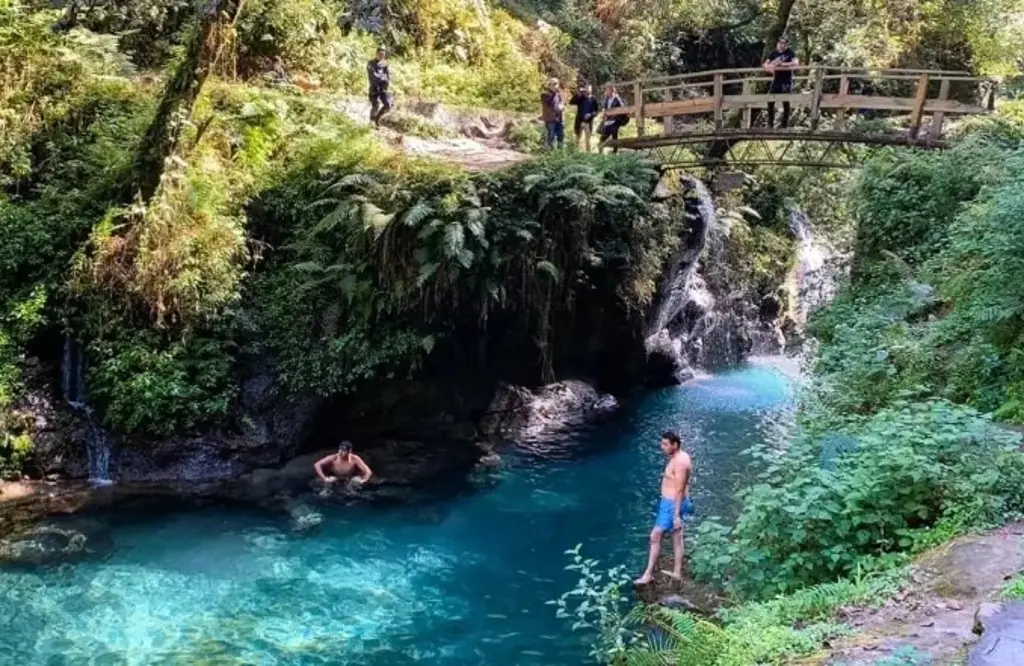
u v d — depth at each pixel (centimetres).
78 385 1205
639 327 1777
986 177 1303
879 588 598
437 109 1911
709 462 1391
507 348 1524
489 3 2480
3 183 1232
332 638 813
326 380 1265
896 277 1383
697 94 2683
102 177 1245
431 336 1277
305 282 1265
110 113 1337
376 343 1285
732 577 795
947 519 674
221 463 1212
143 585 900
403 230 1255
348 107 1719
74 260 1170
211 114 1295
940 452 734
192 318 1202
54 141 1284
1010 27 2608
